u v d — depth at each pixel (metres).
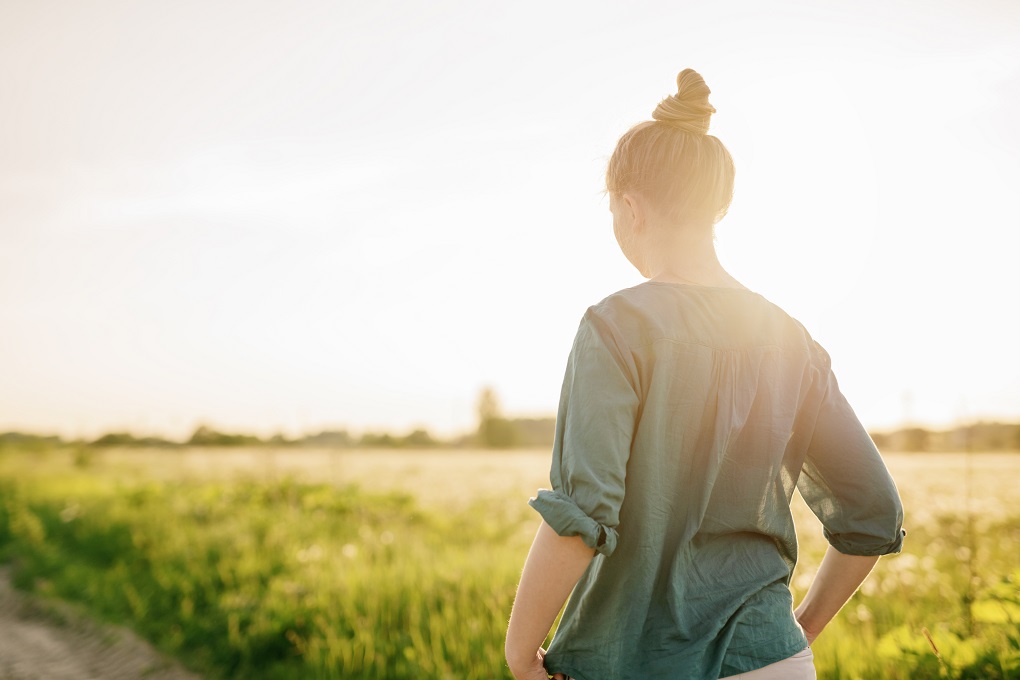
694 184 1.35
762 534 1.31
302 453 29.69
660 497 1.23
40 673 4.62
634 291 1.32
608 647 1.23
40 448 27.72
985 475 9.82
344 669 4.00
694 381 1.25
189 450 30.91
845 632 3.34
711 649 1.20
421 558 5.63
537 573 1.18
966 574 3.80
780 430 1.29
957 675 2.41
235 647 4.62
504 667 3.55
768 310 1.38
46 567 7.07
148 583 6.00
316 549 6.31
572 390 1.26
